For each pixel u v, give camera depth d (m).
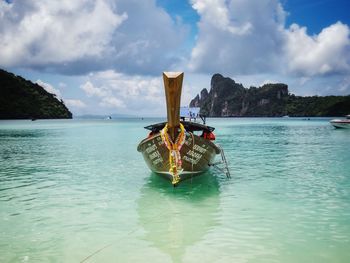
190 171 9.94
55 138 29.47
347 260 5.04
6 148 20.62
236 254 5.27
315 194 8.78
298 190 9.25
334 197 8.48
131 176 11.49
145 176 11.49
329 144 22.67
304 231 6.19
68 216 7.18
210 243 5.70
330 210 7.40
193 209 7.63
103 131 41.84
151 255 5.27
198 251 5.40
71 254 5.32
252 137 29.75
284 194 8.83
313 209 7.48
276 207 7.67
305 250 5.39
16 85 144.50
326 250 5.38
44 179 11.00
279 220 6.79
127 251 5.43
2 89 134.88
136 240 5.87
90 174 11.85
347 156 16.33
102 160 15.25
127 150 19.39
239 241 5.77
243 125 61.09
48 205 8.00
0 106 126.31
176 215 7.21
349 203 7.93
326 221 6.70
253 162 14.55
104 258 5.18
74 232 6.25
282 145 22.12
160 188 9.69
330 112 185.38
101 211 7.53
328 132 36.94
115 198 8.63
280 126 55.84
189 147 9.30
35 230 6.36
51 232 6.26
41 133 37.31
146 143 9.87
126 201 8.35
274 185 9.91
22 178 11.16
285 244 5.62
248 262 5.00
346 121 39.88
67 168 13.12
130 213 7.38
